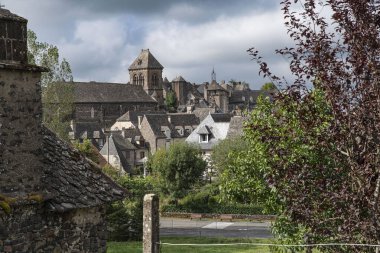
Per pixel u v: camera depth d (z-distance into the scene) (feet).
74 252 47.60
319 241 51.19
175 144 241.35
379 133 40.19
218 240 154.92
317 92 47.75
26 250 43.16
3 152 41.55
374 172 40.32
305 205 44.78
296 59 43.98
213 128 326.44
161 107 636.07
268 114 68.39
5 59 42.22
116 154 368.48
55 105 219.82
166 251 134.31
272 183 46.60
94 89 542.98
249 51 47.06
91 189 49.39
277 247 71.61
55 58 220.43
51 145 50.57
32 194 43.34
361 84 41.01
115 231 153.48
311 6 43.39
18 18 43.21
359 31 40.78
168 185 235.20
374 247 42.22
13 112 42.29
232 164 80.89
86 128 414.00
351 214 41.34
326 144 42.83
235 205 216.95
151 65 634.43
